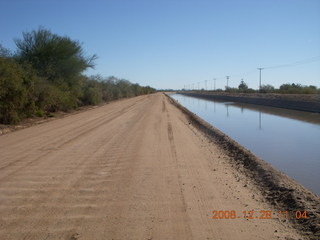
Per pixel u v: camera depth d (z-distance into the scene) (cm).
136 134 1530
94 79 4709
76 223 525
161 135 1515
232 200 634
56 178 779
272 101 4266
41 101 2327
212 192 682
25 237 475
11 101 1838
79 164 921
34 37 2805
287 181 736
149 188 707
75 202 620
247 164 934
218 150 1174
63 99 2745
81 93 3403
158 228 507
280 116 2773
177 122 2147
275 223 527
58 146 1202
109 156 1031
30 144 1244
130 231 496
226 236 480
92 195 661
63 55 2914
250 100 5250
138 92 10844
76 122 2075
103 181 759
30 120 2106
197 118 2448
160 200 632
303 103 3312
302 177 897
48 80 2723
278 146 1380
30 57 2719
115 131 1634
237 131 1884
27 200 630
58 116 2520
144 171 852
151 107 3828
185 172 846
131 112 2998
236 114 3139
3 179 768
